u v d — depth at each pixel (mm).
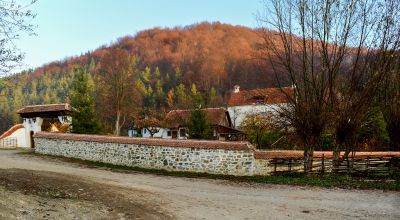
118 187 16047
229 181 19203
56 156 28562
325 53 20609
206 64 112062
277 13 22172
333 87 20938
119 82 49406
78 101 35719
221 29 150000
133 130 58969
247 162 20781
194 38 143875
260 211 12664
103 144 25312
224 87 98688
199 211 12414
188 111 51000
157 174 21422
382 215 12234
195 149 21797
